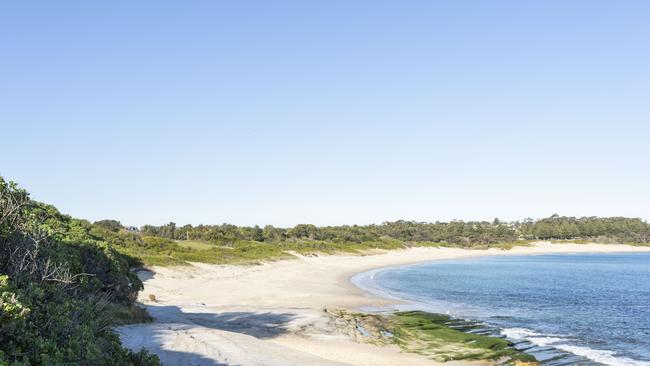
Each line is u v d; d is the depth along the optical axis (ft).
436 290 175.22
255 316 101.30
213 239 302.66
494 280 217.15
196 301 126.00
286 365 56.49
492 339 86.48
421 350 77.41
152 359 39.47
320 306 125.70
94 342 34.96
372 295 156.76
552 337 93.50
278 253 289.74
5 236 41.42
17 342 28.48
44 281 39.32
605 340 91.66
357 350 74.23
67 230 90.53
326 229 463.01
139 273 159.94
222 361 55.06
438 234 572.92
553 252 556.51
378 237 496.64
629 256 483.51
